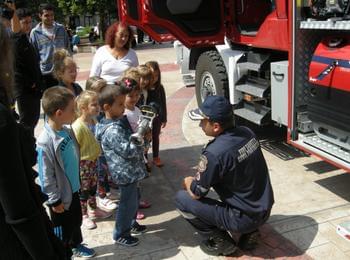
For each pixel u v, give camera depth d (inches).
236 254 131.9
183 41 245.9
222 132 123.1
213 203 127.7
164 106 197.5
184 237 144.0
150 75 178.4
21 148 58.9
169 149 229.6
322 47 158.9
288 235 140.0
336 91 150.3
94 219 156.9
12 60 59.7
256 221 123.7
